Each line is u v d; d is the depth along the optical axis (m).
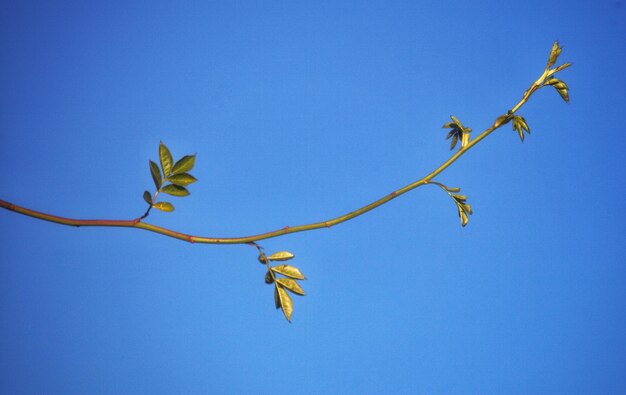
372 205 1.31
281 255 1.28
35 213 1.26
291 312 1.27
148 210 1.27
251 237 1.29
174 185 1.27
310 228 1.30
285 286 1.27
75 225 1.26
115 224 1.27
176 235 1.28
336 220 1.31
